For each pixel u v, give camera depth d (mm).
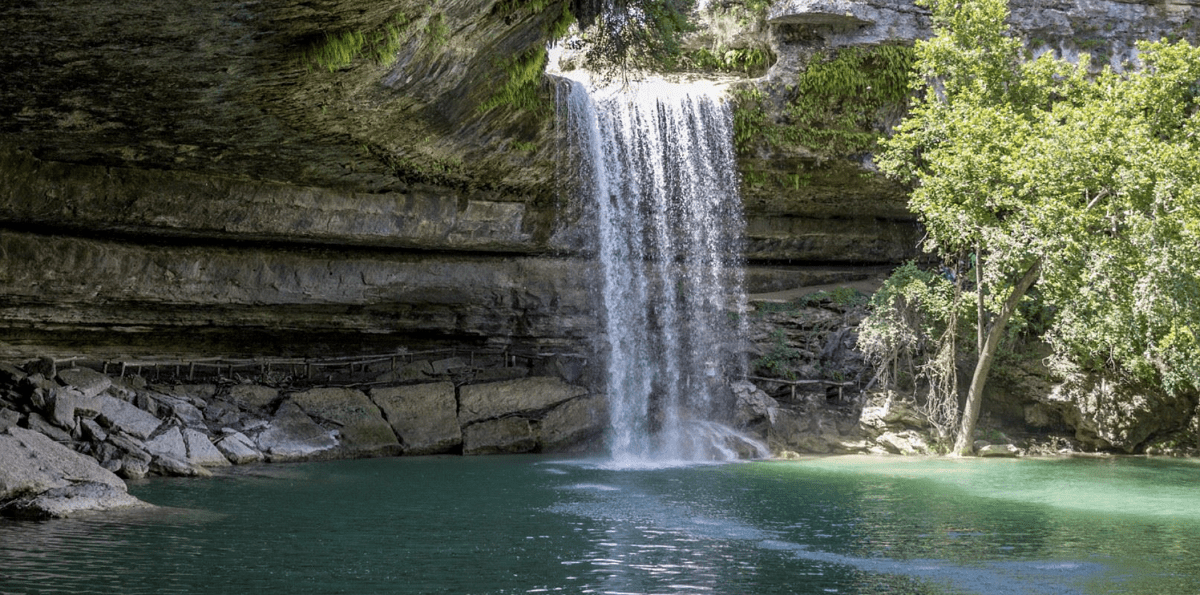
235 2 11109
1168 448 23500
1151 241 19672
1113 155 19859
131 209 17875
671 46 20219
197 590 9180
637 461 21062
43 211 17109
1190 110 23047
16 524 11945
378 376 23391
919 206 22172
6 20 10914
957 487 17094
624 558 10914
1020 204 20656
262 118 15516
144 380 20531
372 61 13742
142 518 12680
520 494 15719
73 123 15008
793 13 22203
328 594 9156
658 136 23438
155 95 14039
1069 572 10375
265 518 13047
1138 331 21078
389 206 20578
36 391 17500
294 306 21453
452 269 22875
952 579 10039
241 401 21016
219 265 20203
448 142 18641
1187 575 10258
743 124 23156
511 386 22969
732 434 22562
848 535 12461
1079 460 21906
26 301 18203
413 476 17812
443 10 13516
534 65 18109
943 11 22609
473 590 9406
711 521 13383
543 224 22797
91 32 11469
